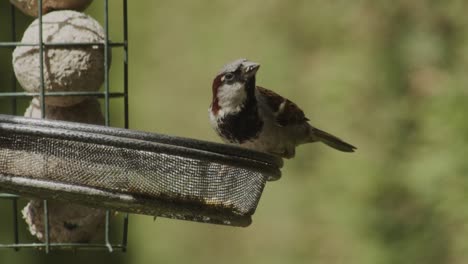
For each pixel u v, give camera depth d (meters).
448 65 12.50
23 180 6.09
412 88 12.82
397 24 13.43
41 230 8.00
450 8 12.86
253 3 15.34
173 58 15.40
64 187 6.07
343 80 13.30
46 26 7.52
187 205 6.17
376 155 12.50
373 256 11.57
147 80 15.23
